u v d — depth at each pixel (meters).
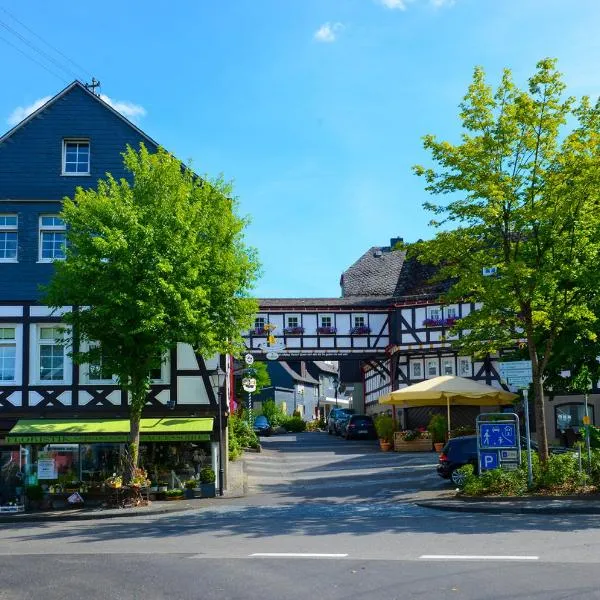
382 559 11.11
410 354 45.25
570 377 25.38
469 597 8.43
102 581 10.30
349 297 51.66
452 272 21.30
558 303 21.02
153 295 21.05
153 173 22.86
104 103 27.94
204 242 23.17
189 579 10.16
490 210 20.17
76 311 22.59
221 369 25.83
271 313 48.69
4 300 26.69
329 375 96.31
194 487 24.23
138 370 22.72
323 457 36.81
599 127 20.00
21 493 23.50
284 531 15.13
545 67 19.95
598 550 11.46
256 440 40.38
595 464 19.61
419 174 20.95
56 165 27.66
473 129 20.47
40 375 26.48
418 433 38.00
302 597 8.77
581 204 19.92
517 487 19.41
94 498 23.22
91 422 25.64
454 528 14.55
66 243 27.05
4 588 10.12
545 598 8.27
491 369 43.16
